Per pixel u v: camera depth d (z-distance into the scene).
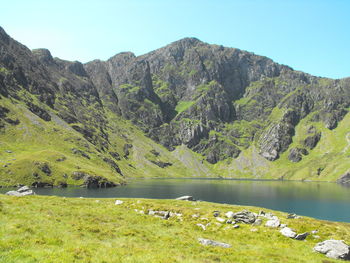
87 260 19.30
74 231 27.86
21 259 17.91
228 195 187.00
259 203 149.88
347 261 29.09
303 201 161.12
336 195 197.12
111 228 31.61
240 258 26.02
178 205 63.22
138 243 27.05
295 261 27.19
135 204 55.88
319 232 41.16
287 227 41.19
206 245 30.33
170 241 29.66
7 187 168.12
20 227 25.89
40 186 186.88
